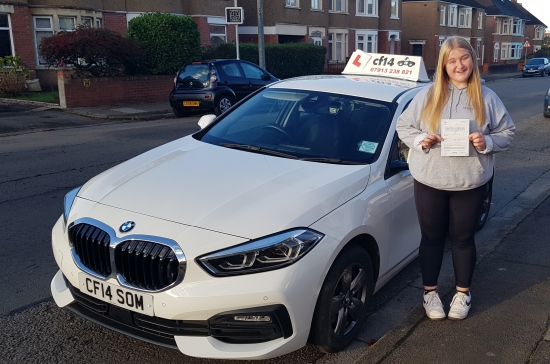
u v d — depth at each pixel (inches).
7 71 707.4
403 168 158.9
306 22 1283.2
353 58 223.5
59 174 324.2
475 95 135.4
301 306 121.1
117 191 140.2
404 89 187.2
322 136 168.1
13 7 773.9
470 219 146.6
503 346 142.6
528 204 271.0
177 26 748.0
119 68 713.6
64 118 581.3
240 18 685.3
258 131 177.2
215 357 117.6
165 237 120.5
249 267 117.8
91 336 147.9
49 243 213.6
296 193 134.3
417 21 1888.5
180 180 142.4
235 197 132.2
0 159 364.8
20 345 142.9
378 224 146.3
